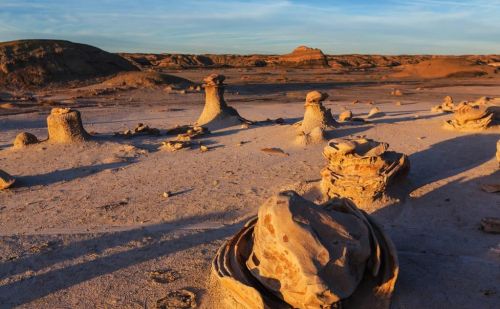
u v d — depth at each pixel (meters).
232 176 12.14
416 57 135.38
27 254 7.64
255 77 67.31
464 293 5.85
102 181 12.25
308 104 17.30
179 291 6.31
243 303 5.58
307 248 5.44
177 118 25.44
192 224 8.95
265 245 5.75
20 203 10.64
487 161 11.88
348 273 5.45
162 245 7.91
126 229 8.72
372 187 9.19
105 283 6.62
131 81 45.59
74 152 15.35
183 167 13.34
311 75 73.00
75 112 16.52
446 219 8.43
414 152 13.45
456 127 15.96
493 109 16.19
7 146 17.27
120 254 7.59
